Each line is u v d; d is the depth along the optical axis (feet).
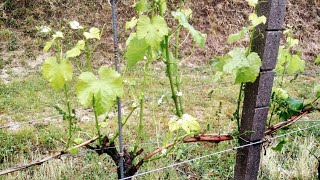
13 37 26.48
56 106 6.58
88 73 5.73
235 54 7.05
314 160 12.75
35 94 19.21
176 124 6.28
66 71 5.83
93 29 6.07
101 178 11.84
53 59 5.84
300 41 31.35
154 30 5.65
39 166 12.26
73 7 28.99
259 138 7.87
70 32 26.91
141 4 5.95
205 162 12.84
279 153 13.33
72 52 5.99
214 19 30.73
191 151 13.62
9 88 19.94
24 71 23.26
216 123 16.44
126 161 7.12
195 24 30.17
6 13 27.76
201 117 17.40
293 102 8.68
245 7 31.89
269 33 7.05
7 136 14.46
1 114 17.02
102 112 5.68
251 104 7.62
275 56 7.27
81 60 24.71
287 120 8.82
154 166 11.84
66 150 6.77
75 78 21.54
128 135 14.23
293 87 21.62
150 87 20.02
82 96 5.61
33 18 27.96
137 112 16.11
